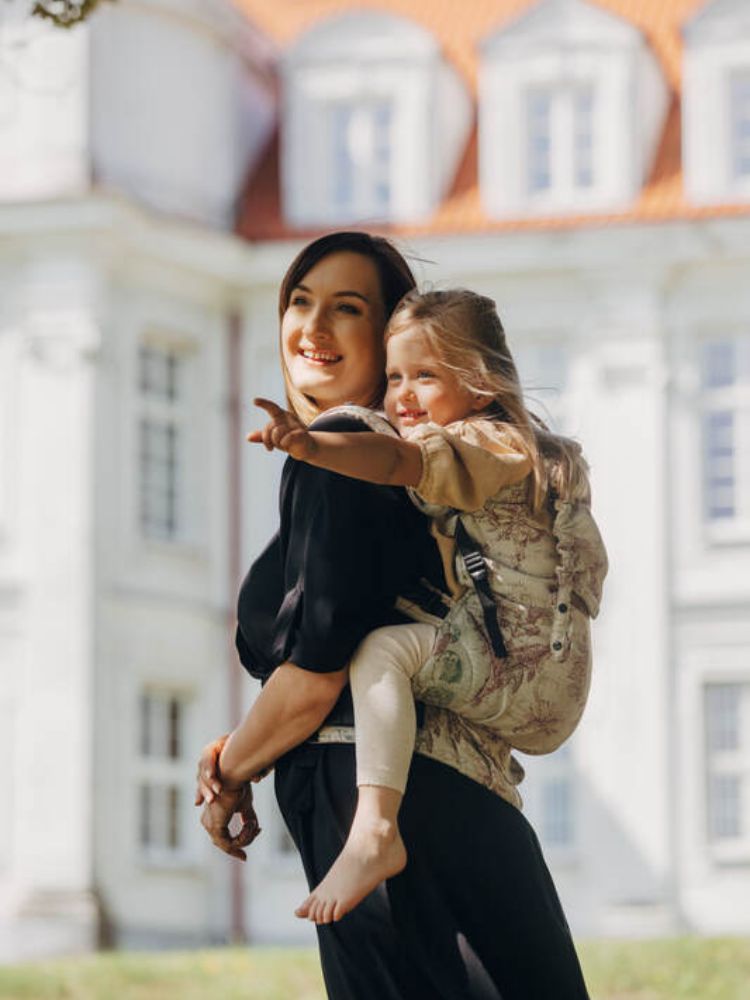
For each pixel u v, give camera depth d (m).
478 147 37.69
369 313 4.52
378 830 4.08
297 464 4.23
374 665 4.18
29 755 34.53
